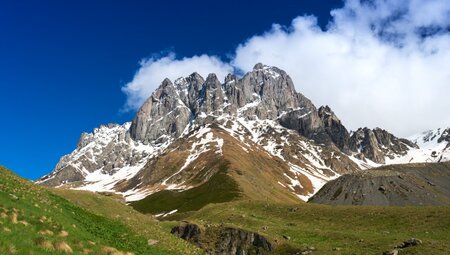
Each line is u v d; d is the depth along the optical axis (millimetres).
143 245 48719
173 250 51719
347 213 91250
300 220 92812
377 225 80562
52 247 29656
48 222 36688
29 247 27672
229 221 95312
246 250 74188
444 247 54188
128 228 53594
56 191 81375
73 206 52594
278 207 107625
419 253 53219
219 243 77250
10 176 50406
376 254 57469
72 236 36188
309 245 69062
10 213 34125
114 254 36469
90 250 34219
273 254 70312
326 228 83688
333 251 63375
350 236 71188
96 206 80500
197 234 80625
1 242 26484
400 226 76875
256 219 94500
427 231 71312
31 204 40281
